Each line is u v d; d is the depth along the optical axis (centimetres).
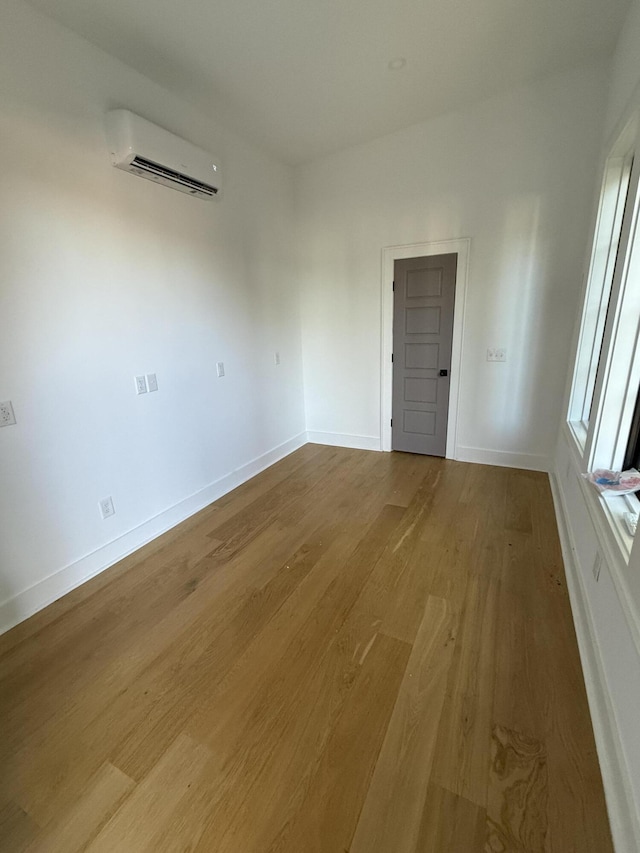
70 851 103
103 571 224
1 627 181
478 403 345
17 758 127
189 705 142
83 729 135
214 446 306
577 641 161
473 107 288
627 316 170
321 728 132
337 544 239
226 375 311
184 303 267
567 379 291
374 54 223
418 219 329
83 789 117
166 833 106
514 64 245
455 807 108
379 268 357
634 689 105
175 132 249
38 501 193
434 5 191
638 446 180
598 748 119
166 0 175
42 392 191
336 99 265
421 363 363
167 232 249
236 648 167
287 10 187
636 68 176
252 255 328
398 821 106
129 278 228
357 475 343
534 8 196
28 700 147
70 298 199
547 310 302
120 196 218
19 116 171
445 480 322
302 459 390
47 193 184
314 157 353
